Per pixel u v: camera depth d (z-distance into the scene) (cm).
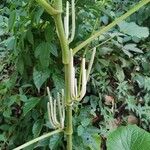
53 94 87
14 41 88
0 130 101
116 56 111
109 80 108
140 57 117
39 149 93
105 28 42
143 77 113
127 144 55
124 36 118
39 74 85
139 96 112
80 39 85
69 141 46
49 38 82
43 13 82
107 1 103
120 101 108
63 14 79
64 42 40
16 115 102
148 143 55
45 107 89
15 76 94
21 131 96
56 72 87
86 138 89
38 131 89
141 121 107
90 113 99
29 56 88
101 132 100
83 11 87
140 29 85
